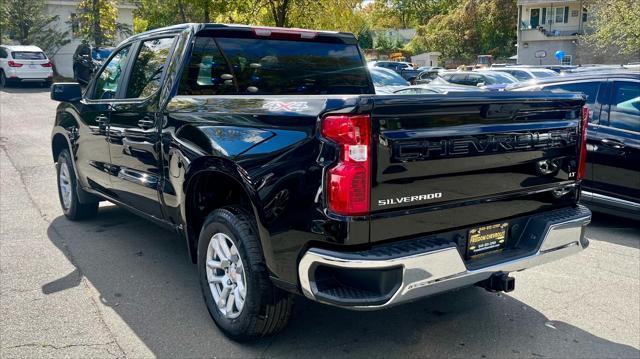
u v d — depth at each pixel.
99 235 5.84
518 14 48.53
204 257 3.81
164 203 4.29
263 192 3.17
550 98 3.57
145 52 4.84
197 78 4.34
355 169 2.86
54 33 31.75
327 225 2.92
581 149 3.88
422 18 82.75
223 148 3.47
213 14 13.70
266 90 4.67
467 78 17.61
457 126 3.16
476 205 3.35
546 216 3.68
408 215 3.06
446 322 4.02
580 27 46.09
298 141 3.06
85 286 4.53
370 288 2.96
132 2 34.47
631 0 30.06
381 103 2.86
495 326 3.97
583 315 4.17
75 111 5.70
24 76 24.23
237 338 3.60
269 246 3.20
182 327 3.86
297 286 3.12
